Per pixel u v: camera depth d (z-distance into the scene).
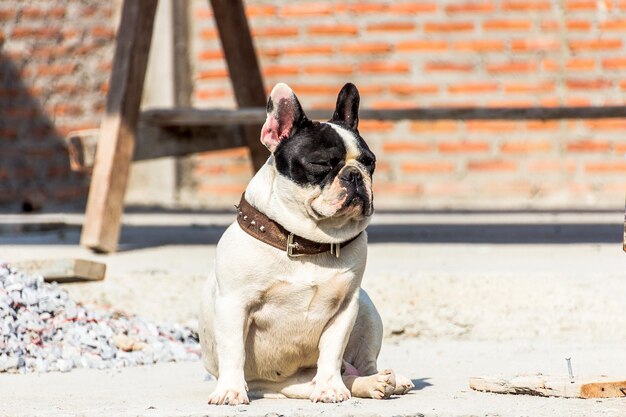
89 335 7.85
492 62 17.14
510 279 8.90
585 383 5.72
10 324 7.62
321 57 17.33
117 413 5.35
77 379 6.95
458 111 11.16
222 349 5.69
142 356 7.75
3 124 17.86
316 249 5.61
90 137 10.80
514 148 17.06
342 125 5.82
